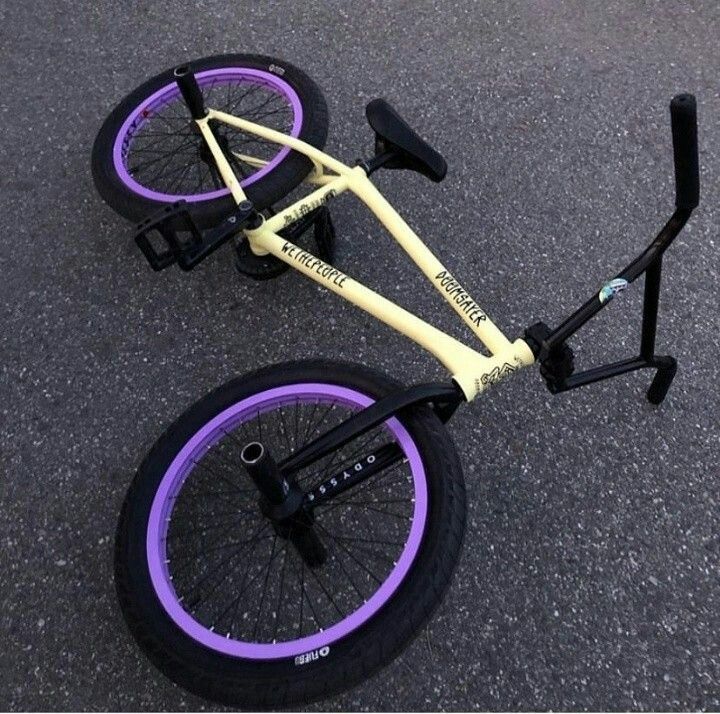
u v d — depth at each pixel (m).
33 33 2.63
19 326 2.00
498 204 2.09
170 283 2.03
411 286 1.97
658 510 1.61
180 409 1.85
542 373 1.49
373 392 1.44
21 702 1.51
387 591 1.26
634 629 1.49
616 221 2.02
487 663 1.48
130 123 2.04
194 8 2.63
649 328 1.49
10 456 1.80
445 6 2.53
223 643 1.27
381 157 1.77
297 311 1.96
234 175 1.78
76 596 1.61
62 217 2.19
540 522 1.62
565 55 2.36
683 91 2.24
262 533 1.66
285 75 2.02
